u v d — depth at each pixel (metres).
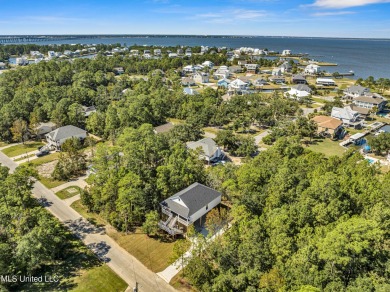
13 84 109.06
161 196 43.81
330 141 75.75
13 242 32.59
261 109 87.12
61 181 55.00
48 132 77.31
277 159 48.28
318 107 105.88
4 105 81.38
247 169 44.25
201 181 48.22
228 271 29.28
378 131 83.38
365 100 103.62
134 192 39.62
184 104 93.69
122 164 46.53
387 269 25.86
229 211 43.72
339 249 24.77
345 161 49.19
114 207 41.94
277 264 28.22
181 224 41.00
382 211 29.88
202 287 28.67
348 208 33.41
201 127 80.81
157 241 38.84
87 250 36.78
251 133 81.94
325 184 34.56
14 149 69.69
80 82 111.94
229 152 68.62
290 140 63.66
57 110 79.19
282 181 37.72
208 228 37.94
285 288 25.08
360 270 26.67
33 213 35.72
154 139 52.72
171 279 32.59
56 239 33.44
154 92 104.62
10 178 39.47
